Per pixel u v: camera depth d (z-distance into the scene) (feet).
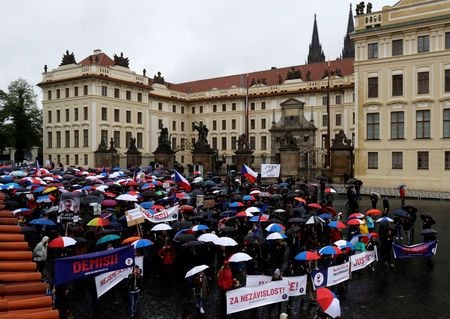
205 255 67.26
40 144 374.02
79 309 55.57
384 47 203.62
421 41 194.49
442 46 188.55
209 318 52.01
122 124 320.91
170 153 231.71
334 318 37.29
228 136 376.07
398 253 74.33
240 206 90.79
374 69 206.59
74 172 166.30
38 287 27.22
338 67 354.54
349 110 318.04
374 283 64.90
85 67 302.66
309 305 57.41
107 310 55.11
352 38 211.61
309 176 229.04
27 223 75.15
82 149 304.71
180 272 69.26
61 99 318.86
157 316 52.75
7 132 339.98
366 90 209.26
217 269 69.92
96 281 52.70
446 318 51.37
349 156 205.77
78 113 307.17
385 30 201.46
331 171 208.85
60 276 40.09
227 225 75.92
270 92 355.56
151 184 116.26
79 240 62.08
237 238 73.92
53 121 325.62
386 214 94.58
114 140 314.35
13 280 27.20
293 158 208.23
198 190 110.73
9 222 32.53
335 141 209.05
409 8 196.75
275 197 103.81
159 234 74.08
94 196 87.71
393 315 52.39
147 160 274.16
